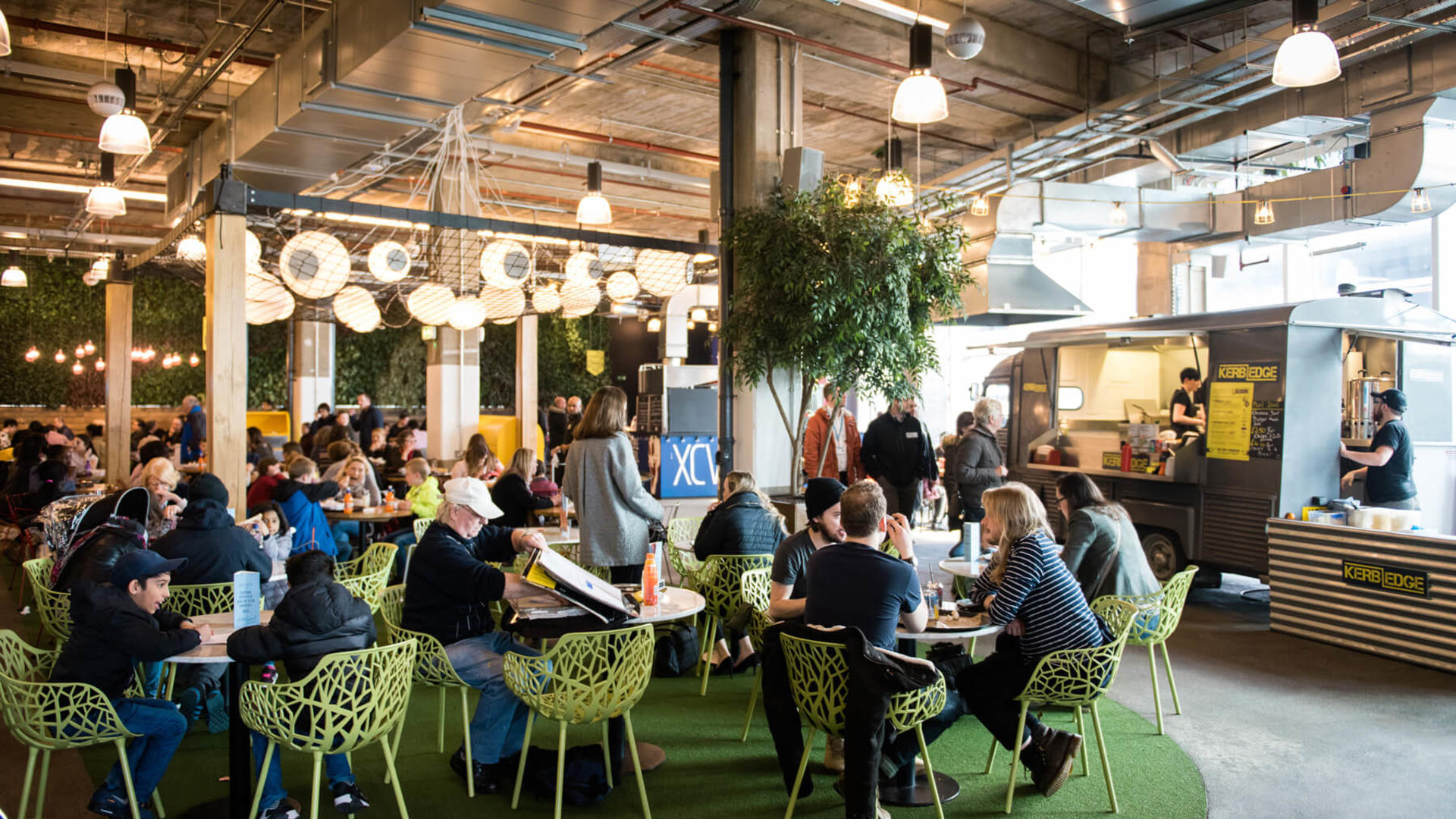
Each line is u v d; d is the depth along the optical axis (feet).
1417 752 15.48
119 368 40.24
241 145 28.94
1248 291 49.08
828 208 25.39
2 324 65.51
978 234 36.86
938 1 29.60
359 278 37.83
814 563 12.95
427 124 25.39
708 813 13.34
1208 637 22.88
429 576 14.48
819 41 29.66
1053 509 32.19
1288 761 15.17
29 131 39.29
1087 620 13.87
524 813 13.35
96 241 53.26
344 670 11.57
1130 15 25.27
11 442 47.70
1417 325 26.43
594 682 12.44
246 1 25.14
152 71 33.65
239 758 12.69
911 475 27.14
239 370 22.20
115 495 16.53
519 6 18.38
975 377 56.70
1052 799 13.85
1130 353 33.63
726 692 18.95
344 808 12.84
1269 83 28.96
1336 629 21.86
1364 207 32.07
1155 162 38.22
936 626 13.71
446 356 48.24
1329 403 25.13
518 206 50.80
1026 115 37.37
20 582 27.99
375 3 20.21
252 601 12.93
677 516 29.22
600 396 20.08
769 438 29.19
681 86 35.50
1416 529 21.21
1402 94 29.81
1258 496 24.99
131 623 12.05
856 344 24.98
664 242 28.58
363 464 30.07
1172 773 14.71
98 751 15.81
